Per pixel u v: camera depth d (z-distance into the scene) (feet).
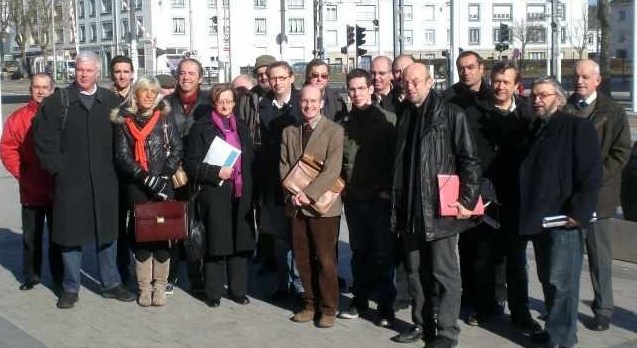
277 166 23.32
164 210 22.53
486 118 20.49
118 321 22.21
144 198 23.13
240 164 23.26
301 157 21.20
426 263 19.80
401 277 23.12
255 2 199.11
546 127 18.63
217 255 23.15
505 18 214.48
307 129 21.34
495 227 20.17
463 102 21.53
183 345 20.17
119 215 24.75
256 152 23.91
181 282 26.71
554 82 18.78
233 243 23.39
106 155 23.22
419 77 18.85
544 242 19.03
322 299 21.59
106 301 24.21
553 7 120.26
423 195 18.67
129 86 25.82
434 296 19.83
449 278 19.24
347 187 21.61
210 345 20.17
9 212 39.09
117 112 22.86
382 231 21.34
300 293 23.90
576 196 18.22
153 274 23.91
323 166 21.09
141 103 22.91
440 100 18.98
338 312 22.75
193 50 174.29
